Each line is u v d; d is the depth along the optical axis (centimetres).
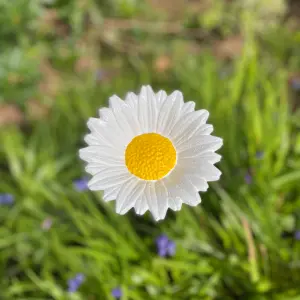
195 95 46
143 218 38
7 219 41
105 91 51
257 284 33
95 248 35
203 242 35
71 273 35
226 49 58
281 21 60
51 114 52
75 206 40
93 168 21
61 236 38
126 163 21
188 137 21
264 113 40
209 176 21
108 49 59
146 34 60
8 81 45
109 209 37
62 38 54
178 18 61
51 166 42
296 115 43
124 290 33
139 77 55
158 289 34
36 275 38
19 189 43
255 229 34
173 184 21
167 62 56
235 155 39
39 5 46
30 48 50
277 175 38
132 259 35
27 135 52
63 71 57
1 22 43
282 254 34
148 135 21
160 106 22
